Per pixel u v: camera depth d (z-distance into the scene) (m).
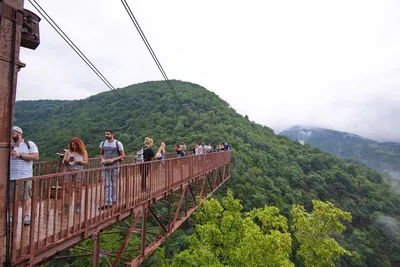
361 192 51.41
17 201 2.74
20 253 2.80
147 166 6.32
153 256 16.05
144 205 6.32
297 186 43.03
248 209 27.92
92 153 32.47
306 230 15.99
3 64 2.51
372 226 41.56
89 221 4.05
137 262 6.42
